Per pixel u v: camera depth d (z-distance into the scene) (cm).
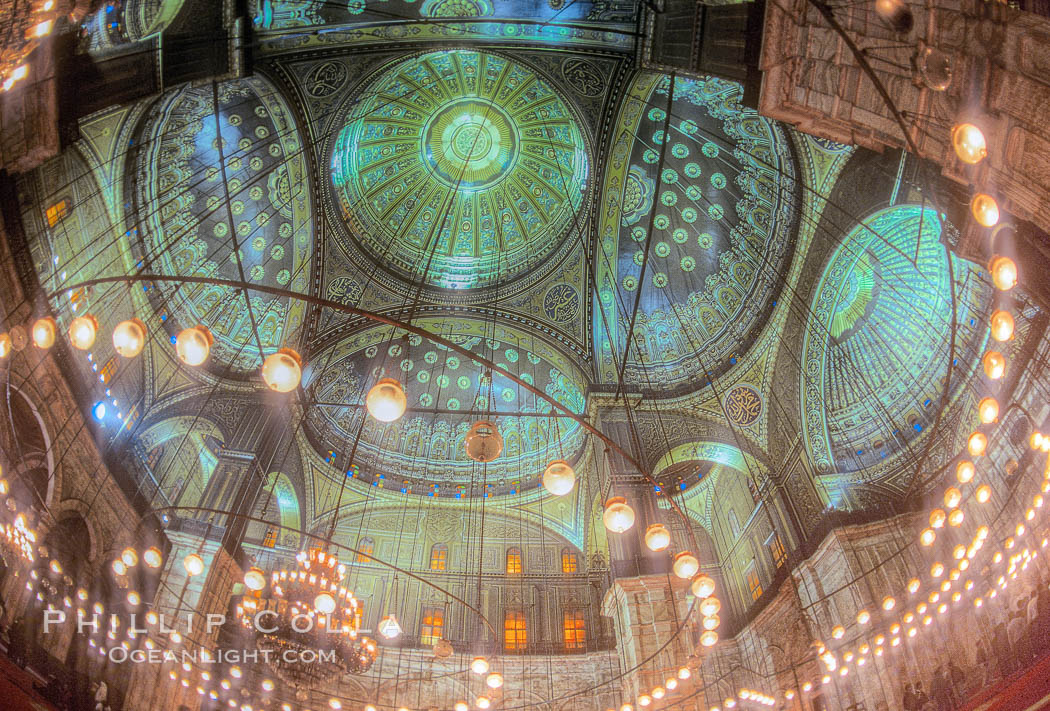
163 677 1313
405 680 1767
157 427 1524
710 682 1714
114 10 920
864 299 1495
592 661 1845
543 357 2000
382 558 2006
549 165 1956
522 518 2127
